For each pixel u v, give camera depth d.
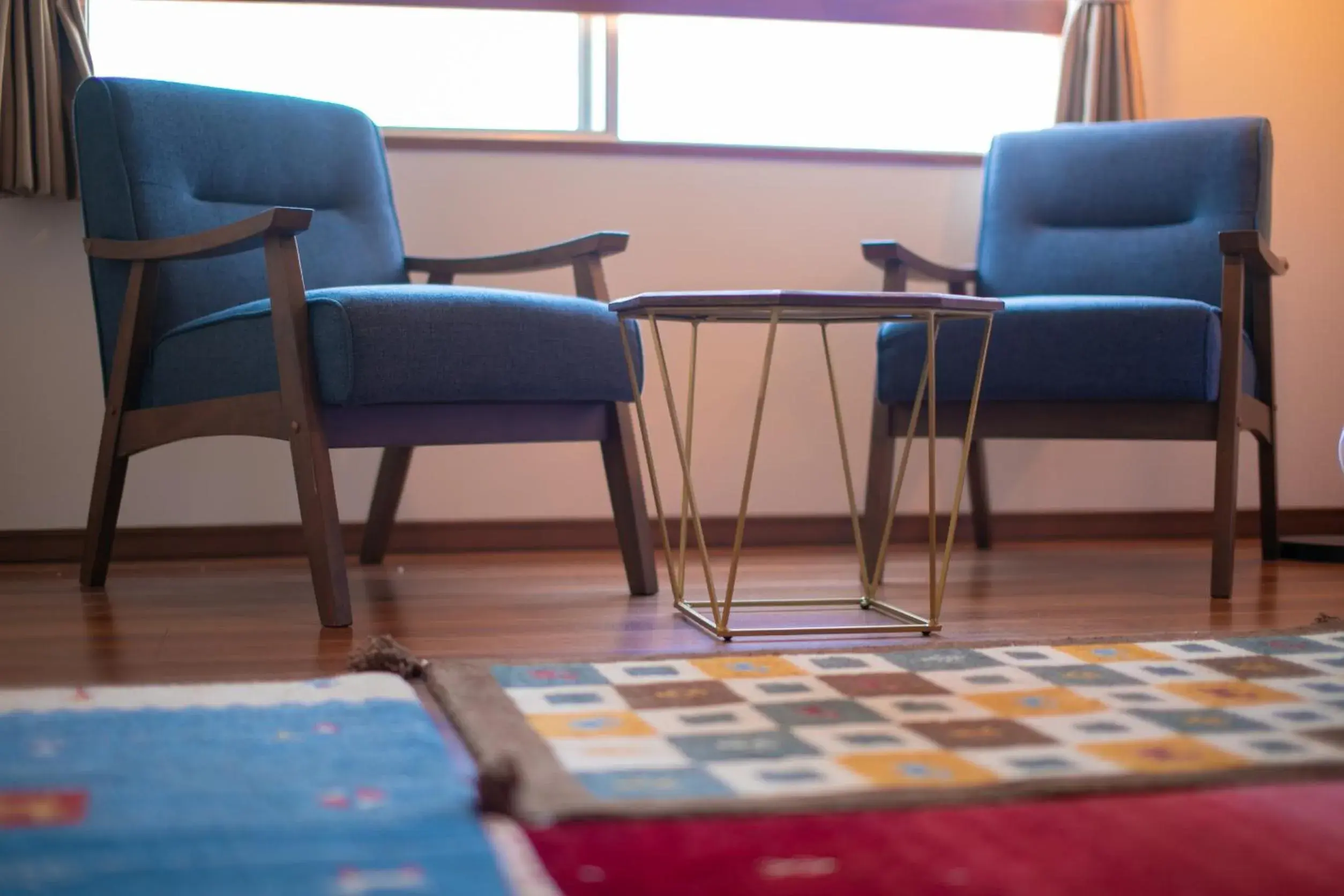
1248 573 2.40
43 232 2.61
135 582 2.29
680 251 2.86
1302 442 3.14
